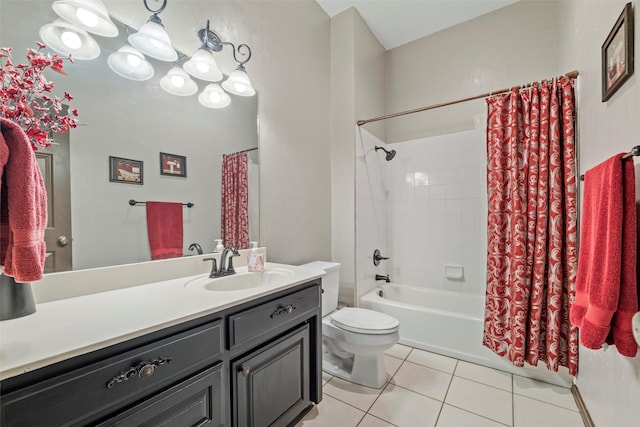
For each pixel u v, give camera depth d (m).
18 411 0.55
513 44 2.45
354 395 1.62
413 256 2.85
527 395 1.60
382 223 2.89
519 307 1.74
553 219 1.68
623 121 1.00
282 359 1.21
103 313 0.83
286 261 1.98
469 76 2.63
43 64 0.83
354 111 2.42
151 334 0.76
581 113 1.58
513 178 1.82
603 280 0.91
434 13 2.54
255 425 1.08
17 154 0.62
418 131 2.88
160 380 0.77
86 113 1.03
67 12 0.95
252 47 1.73
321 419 1.42
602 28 1.22
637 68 0.89
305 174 2.19
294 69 2.08
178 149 1.34
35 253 0.64
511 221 1.82
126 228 1.15
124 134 1.14
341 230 2.47
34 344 0.63
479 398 1.58
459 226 2.62
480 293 2.52
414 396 1.61
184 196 1.36
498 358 1.88
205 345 0.89
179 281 1.24
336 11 2.49
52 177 0.95
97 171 1.06
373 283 2.69
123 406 0.70
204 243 1.45
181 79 1.35
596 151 1.31
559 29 2.19
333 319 1.78
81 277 1.00
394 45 3.00
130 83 1.17
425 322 2.15
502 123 1.91
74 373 0.62
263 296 1.11
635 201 0.87
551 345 1.65
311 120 2.27
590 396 1.36
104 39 1.09
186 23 1.37
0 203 0.62
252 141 1.73
